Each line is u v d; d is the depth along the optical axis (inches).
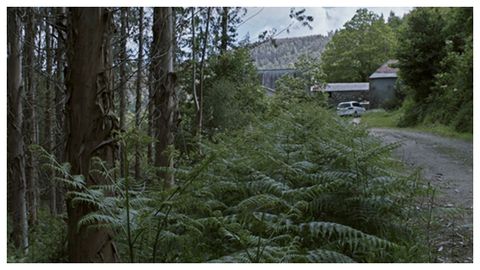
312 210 160.7
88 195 105.7
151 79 293.7
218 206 157.8
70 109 114.7
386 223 162.1
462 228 178.9
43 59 261.0
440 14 827.4
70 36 115.9
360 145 197.9
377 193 164.2
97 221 113.3
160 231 124.6
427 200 213.3
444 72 753.0
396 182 163.6
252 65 490.3
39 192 281.7
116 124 116.8
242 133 232.4
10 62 193.5
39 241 150.1
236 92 444.5
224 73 450.9
